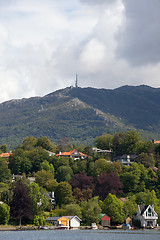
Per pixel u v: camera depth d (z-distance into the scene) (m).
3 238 184.62
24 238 186.12
